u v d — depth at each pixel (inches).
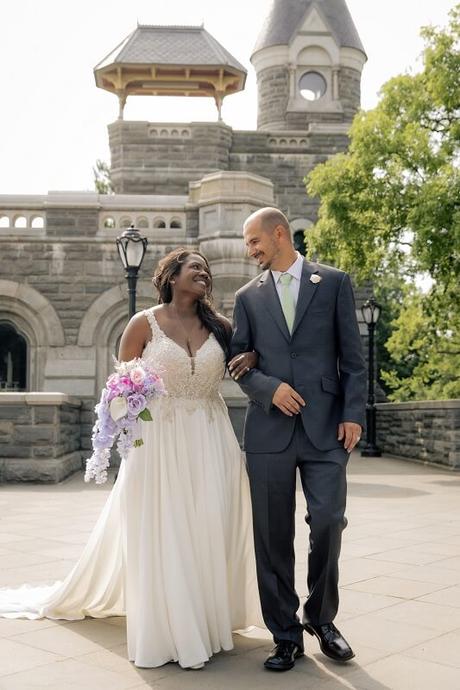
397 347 962.7
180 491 164.9
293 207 1135.0
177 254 178.7
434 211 679.7
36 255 732.0
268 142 1155.9
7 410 504.4
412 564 249.6
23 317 730.8
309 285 167.2
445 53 727.7
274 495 162.7
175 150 1153.4
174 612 156.1
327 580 158.6
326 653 158.1
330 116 1334.9
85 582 185.0
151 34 1219.9
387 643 168.2
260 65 1371.8
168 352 171.6
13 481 500.1
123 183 1151.6
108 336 730.8
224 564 167.0
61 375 722.2
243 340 170.7
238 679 148.1
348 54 1350.9
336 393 165.8
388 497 430.6
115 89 1207.6
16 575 231.3
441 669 152.0
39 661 157.5
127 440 165.5
